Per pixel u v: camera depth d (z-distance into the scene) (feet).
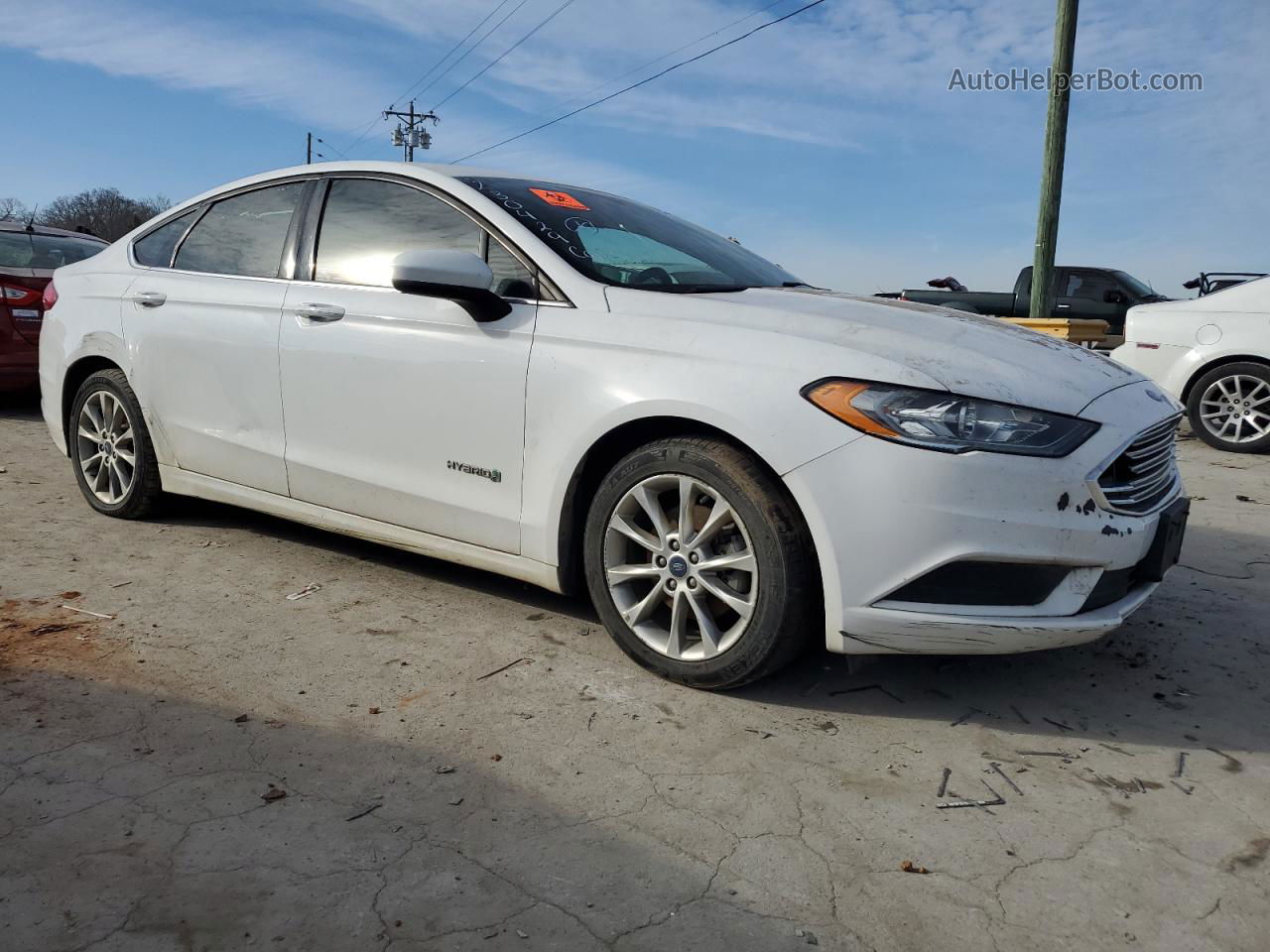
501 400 10.27
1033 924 6.27
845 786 7.84
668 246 11.98
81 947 5.66
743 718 8.95
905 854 6.97
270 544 13.71
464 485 10.71
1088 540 8.48
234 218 13.50
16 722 8.21
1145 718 9.23
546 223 10.93
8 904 5.98
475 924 6.03
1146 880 6.76
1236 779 8.16
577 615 11.36
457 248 11.05
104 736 8.08
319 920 5.99
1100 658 10.60
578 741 8.41
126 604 11.15
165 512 14.73
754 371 8.85
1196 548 15.03
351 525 11.85
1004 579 8.41
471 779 7.70
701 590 9.30
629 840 6.98
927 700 9.46
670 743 8.45
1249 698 9.73
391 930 5.94
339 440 11.71
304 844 6.75
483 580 12.46
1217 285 35.99
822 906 6.36
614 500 9.67
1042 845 7.13
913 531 8.25
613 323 9.73
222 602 11.37
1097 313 45.34
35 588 11.50
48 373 15.48
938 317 10.35
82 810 6.99
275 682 9.30
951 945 6.05
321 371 11.71
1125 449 8.75
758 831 7.16
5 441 21.03
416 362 10.89
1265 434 24.52
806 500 8.49
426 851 6.74
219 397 12.92
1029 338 10.15
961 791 7.84
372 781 7.61
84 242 26.30
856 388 8.46
